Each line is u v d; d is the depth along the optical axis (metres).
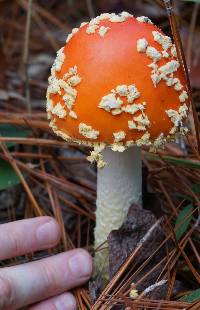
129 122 0.19
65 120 0.20
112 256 0.22
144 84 0.19
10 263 0.25
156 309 0.20
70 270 0.22
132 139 0.19
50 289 0.21
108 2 0.52
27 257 0.25
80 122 0.19
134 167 0.22
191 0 0.23
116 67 0.19
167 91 0.19
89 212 0.28
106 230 0.24
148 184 0.27
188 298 0.20
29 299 0.21
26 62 0.35
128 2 0.51
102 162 0.20
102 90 0.19
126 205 0.23
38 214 0.26
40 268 0.21
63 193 0.30
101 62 0.19
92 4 0.52
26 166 0.29
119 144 0.19
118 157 0.22
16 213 0.30
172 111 0.19
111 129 0.19
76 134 0.20
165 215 0.25
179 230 0.23
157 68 0.19
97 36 0.19
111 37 0.19
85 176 0.31
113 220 0.23
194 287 0.23
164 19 0.45
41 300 0.22
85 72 0.19
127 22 0.20
